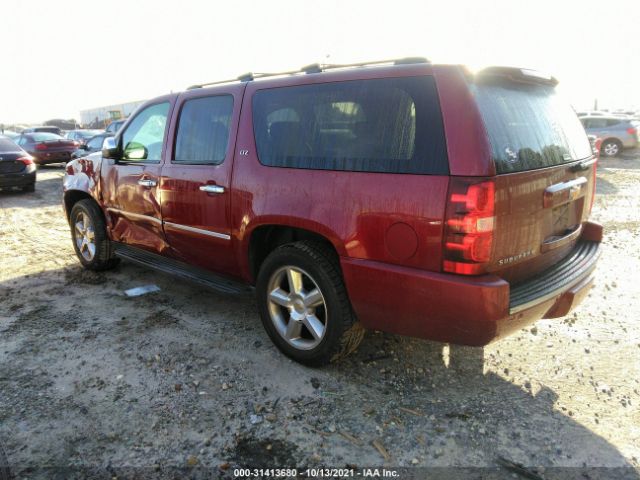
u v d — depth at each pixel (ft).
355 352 11.44
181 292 15.51
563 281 9.44
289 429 8.75
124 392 9.82
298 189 9.98
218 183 11.66
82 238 17.70
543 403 9.53
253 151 11.02
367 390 9.94
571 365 10.89
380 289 8.88
